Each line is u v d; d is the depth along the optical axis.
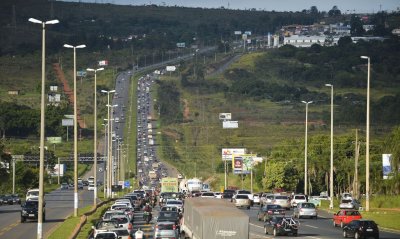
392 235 185.25
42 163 151.88
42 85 156.12
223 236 144.50
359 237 173.38
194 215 157.25
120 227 161.38
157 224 166.12
